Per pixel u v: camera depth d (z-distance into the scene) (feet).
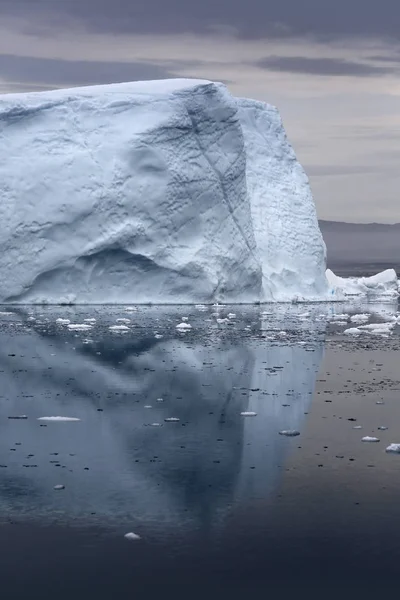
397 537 35.04
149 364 82.53
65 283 154.61
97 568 32.12
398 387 70.59
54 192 154.61
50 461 46.34
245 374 77.05
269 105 192.34
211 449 49.08
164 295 157.99
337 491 40.91
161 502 39.34
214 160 163.73
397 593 30.35
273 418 57.82
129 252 154.71
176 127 160.25
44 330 111.75
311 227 185.57
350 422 56.54
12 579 31.22
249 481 42.63
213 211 162.40
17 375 75.10
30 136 158.61
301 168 191.31
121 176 155.43
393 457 47.26
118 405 61.98
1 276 154.20
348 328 122.31
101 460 46.55
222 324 124.47
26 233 153.58
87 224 153.69
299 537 35.04
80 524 36.45
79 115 160.56
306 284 181.57
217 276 161.07
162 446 49.78
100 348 94.12
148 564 32.45
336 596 30.09
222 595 30.09
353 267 567.59
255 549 33.86
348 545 34.24
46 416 58.08
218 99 164.55
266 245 177.78
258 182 183.11
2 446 49.60
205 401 63.82
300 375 76.84
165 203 157.07
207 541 34.60
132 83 169.27
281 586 30.78
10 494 40.42
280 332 114.42
